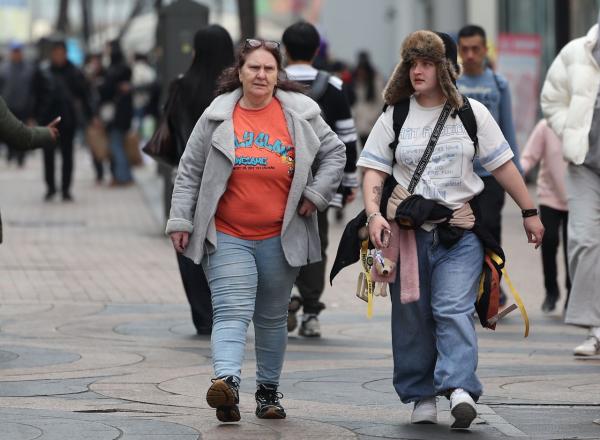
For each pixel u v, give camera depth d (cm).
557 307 2945
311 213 1667
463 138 1616
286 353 2264
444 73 1597
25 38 14325
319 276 2461
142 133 8131
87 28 11700
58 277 3244
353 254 1634
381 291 1641
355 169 2458
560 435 1612
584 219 2262
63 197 5288
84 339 2375
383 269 1622
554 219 2805
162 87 4356
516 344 2411
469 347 1591
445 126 1617
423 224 1619
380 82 5559
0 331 2455
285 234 1650
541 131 2809
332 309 2870
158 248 3878
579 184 2280
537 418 1722
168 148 2356
